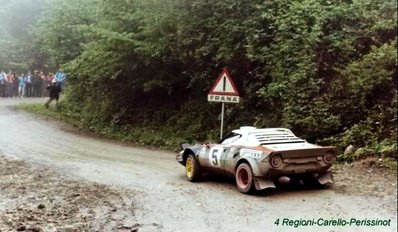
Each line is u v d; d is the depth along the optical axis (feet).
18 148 57.21
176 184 37.22
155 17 62.80
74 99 96.17
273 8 52.90
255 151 32.81
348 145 42.83
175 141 60.80
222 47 55.77
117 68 70.18
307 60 48.16
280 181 36.73
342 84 46.42
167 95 70.95
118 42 66.03
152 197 32.89
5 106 109.29
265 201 31.17
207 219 27.53
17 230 25.22
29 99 131.75
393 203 28.94
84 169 43.83
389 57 44.16
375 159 39.06
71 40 94.17
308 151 32.19
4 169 43.86
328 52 49.37
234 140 36.04
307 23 50.49
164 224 26.66
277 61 50.42
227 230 25.45
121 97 76.13
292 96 47.93
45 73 169.27
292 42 49.49
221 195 33.14
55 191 34.88
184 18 60.39
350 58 48.73
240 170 33.94
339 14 49.52
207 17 59.16
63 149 57.52
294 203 30.37
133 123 72.74
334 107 46.19
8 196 33.32
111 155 53.47
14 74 153.99
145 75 69.56
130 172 42.45
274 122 50.47
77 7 93.86
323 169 32.96
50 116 93.25
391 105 42.60
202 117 62.13
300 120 46.26
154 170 43.62
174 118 66.49
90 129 77.82
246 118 55.57
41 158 50.34
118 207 30.35
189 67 64.08
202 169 38.29
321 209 28.73
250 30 53.42
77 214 28.73
